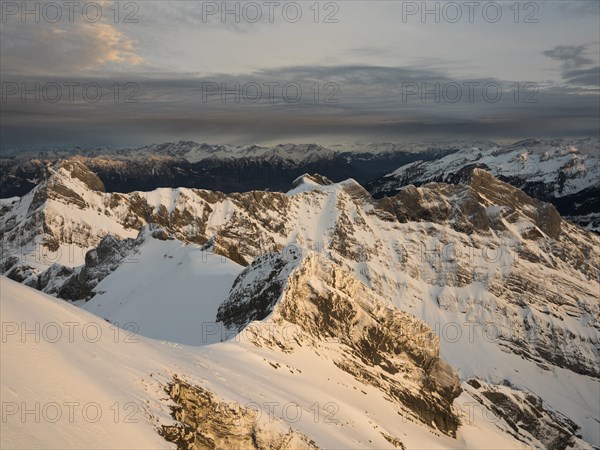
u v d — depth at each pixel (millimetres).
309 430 81750
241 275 152000
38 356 58844
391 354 132125
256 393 83438
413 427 115188
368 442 91438
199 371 79875
